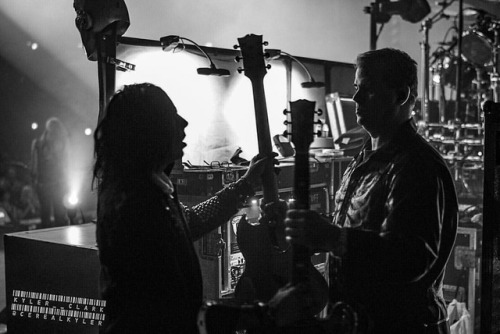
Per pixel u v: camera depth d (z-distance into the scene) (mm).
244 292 2395
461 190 4672
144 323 1829
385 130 2107
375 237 1815
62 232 3035
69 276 2709
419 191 1872
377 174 2043
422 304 2037
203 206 2324
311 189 3129
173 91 2904
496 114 2326
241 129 3209
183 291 1868
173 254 1855
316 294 2191
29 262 2857
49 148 7312
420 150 1986
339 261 2088
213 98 3068
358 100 2115
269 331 1812
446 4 5883
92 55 2625
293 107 1884
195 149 2996
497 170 2330
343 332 1815
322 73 3828
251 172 2346
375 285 2031
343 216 2139
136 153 1899
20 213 8469
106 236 1849
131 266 1815
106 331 1892
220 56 3096
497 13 6527
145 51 2807
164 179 1982
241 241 2422
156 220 1849
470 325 3777
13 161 9781
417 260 1800
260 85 2299
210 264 2725
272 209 2258
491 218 2348
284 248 2254
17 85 11125
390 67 2061
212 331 1723
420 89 6492
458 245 3945
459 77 4957
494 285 2367
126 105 1918
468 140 4969
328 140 3590
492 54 5555
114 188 1887
